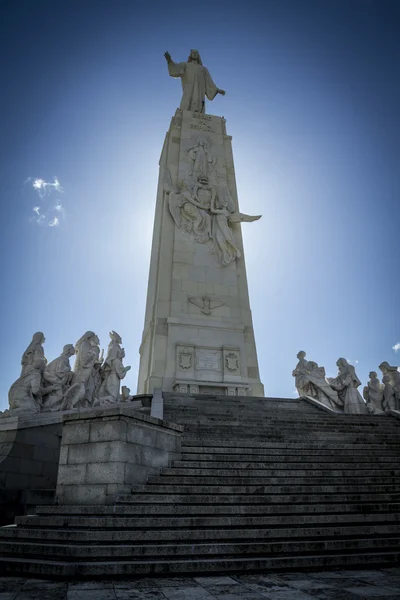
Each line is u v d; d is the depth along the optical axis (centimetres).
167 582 444
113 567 466
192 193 2261
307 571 498
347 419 1302
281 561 502
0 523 924
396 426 1268
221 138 2552
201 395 1398
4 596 388
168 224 2175
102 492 657
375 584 431
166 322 1925
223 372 1847
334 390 1734
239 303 2072
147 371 1920
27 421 1074
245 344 1970
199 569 481
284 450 929
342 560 518
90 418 717
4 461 1010
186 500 644
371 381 1856
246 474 772
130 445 705
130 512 604
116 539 532
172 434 826
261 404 1428
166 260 2083
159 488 679
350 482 782
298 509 638
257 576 472
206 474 759
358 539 570
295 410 1357
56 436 1122
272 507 631
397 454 995
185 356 1845
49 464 1091
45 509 643
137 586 427
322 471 811
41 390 1208
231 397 1429
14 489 995
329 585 429
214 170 2412
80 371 1388
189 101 2723
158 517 596
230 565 488
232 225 2270
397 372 1828
